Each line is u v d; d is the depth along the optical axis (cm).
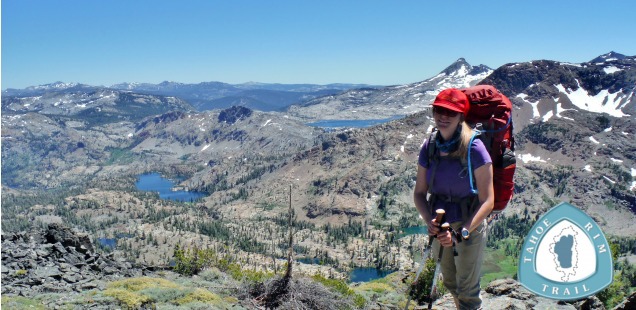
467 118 633
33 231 2214
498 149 626
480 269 659
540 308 1164
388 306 1808
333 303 1575
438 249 659
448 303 1470
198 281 1833
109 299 1316
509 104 639
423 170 635
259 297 1566
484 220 619
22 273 1576
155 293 1470
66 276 1634
